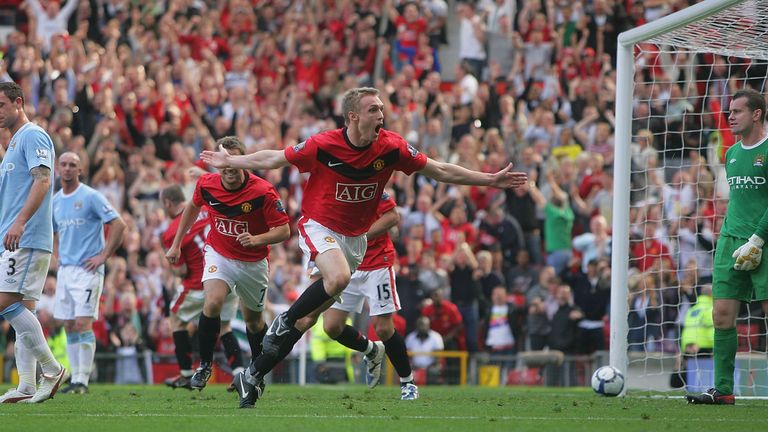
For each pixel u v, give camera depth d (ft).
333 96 254.88
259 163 85.10
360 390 144.87
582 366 186.50
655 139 223.30
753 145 95.96
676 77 228.63
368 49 257.34
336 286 83.25
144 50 257.96
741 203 96.58
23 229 90.63
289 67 260.21
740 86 217.77
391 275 112.88
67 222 130.72
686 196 205.87
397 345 111.14
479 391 146.82
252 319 118.42
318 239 86.02
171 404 96.22
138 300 206.39
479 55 258.16
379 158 85.25
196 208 114.32
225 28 270.67
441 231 211.82
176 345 134.92
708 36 122.62
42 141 93.09
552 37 249.96
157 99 237.66
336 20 266.36
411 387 111.14
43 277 95.55
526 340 197.06
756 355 148.36
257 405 94.58
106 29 257.75
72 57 244.42
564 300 191.72
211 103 244.83
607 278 191.52
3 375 194.39
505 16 259.19
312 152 84.64
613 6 249.55
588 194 215.51
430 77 246.27
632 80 121.39
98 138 232.73
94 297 130.82
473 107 238.68
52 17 262.26
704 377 162.50
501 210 213.46
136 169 228.84
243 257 113.91
